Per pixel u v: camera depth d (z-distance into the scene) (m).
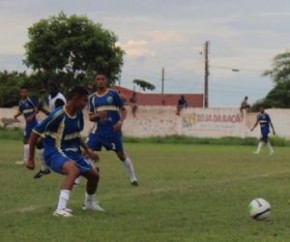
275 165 22.88
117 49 67.44
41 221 9.79
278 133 49.09
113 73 67.12
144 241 8.34
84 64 66.44
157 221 9.94
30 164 10.46
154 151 32.94
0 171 18.75
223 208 11.43
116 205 11.72
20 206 11.50
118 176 17.72
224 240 8.46
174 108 50.00
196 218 10.27
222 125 48.94
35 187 14.59
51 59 65.56
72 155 10.54
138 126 50.53
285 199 12.85
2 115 52.38
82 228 9.23
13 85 83.38
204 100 73.75
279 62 100.75
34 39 66.50
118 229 9.20
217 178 17.44
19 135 46.75
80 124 10.59
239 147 40.31
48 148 10.50
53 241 8.30
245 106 48.44
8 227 9.30
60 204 10.29
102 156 27.08
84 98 10.34
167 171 19.70
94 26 66.94
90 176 10.73
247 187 15.00
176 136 48.75
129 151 32.78
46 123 10.31
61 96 15.95
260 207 10.12
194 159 26.03
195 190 14.25
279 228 9.44
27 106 20.47
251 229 9.32
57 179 16.41
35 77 66.19
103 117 14.89
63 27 66.38
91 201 11.02
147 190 14.27
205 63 74.06
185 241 8.35
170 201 12.34
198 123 49.47
